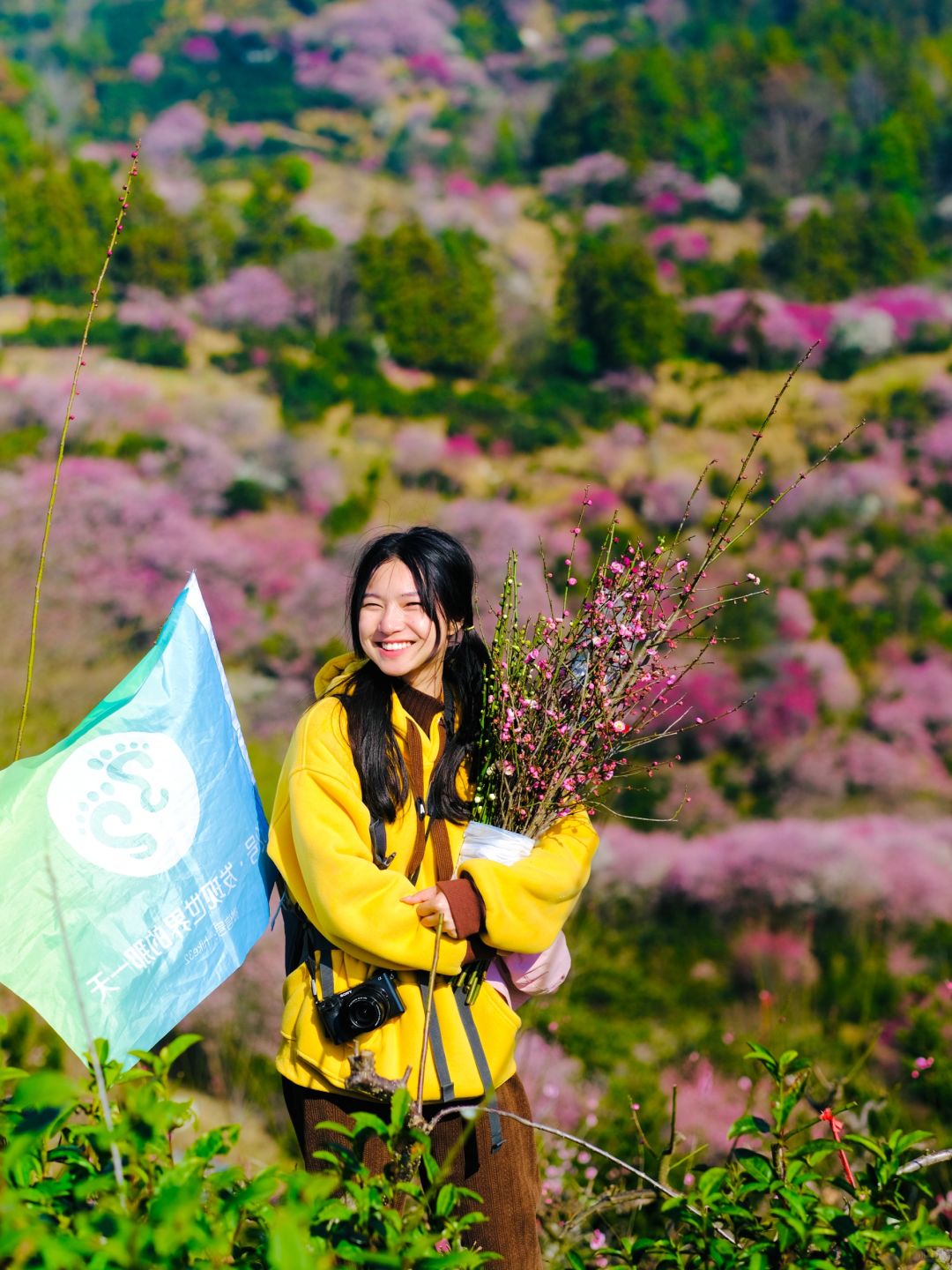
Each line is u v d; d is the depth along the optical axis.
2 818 1.97
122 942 2.00
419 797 2.16
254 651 10.98
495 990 2.15
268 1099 4.82
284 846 2.15
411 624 2.17
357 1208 1.41
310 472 13.23
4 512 11.26
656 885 7.98
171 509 11.77
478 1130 2.06
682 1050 5.93
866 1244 1.56
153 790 2.09
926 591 12.12
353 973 2.08
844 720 10.42
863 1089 4.88
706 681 10.41
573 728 2.19
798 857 7.94
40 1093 1.14
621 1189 3.16
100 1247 1.18
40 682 9.59
